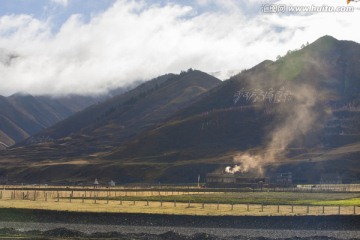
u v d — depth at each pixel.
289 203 173.62
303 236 116.75
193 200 188.88
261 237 112.62
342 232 124.31
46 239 106.88
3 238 106.50
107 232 115.50
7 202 173.88
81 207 158.50
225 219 135.25
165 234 114.50
